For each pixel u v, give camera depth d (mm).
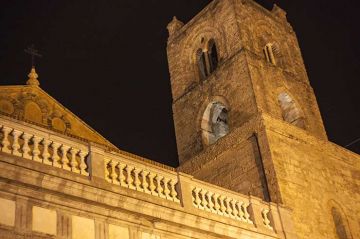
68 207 19984
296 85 39531
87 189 20562
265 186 31375
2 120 19766
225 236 24344
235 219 25578
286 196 30578
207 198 25266
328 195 33188
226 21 40250
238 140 34125
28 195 19172
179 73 42375
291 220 28312
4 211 18500
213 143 35719
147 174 23281
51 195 19672
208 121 38969
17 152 19672
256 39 39750
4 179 18703
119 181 22078
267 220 27203
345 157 36531
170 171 24203
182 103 40625
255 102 34906
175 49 43969
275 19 43344
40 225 19109
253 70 36844
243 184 32594
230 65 38062
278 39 42156
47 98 29391
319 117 39375
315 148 34938
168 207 22797
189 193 24250
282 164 32031
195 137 38281
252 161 32812
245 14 40500
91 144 21906
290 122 38188
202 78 41562
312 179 32969
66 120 29328
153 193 22938
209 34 41719
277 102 36594
